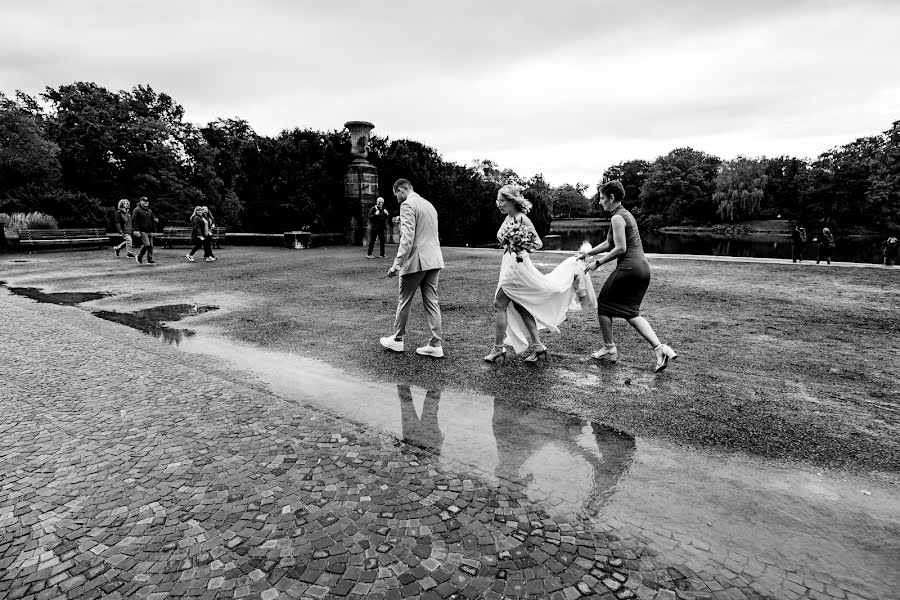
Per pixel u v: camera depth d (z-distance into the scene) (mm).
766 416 4113
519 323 5570
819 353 5816
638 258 5141
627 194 150375
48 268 14148
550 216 78250
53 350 5988
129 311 8477
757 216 117875
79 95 40312
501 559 2393
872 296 9234
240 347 6328
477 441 3686
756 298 9070
